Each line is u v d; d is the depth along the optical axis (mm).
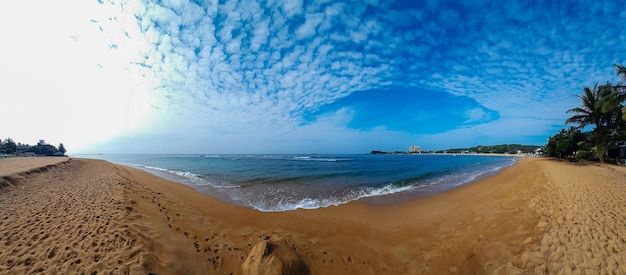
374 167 33656
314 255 5820
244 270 5047
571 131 32406
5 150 75000
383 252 6117
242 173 24422
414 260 5695
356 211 9531
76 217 6664
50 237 5414
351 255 5938
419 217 8672
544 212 7043
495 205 9070
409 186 15906
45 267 4305
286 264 4938
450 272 5117
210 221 7926
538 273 4395
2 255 4668
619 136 23719
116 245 5059
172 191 12820
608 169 17781
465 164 40375
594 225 5781
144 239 5445
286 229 7441
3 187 10180
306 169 29781
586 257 4547
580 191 9336
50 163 21406
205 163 45219
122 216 6680
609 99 19766
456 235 6664
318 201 11445
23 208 7637
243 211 9359
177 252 5324
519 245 5391
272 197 12258
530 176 16344
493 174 21984
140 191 10977
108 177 14961
